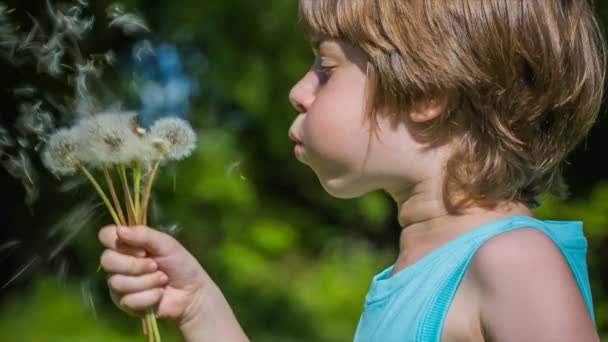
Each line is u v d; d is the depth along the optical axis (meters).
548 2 1.61
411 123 1.59
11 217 3.74
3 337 3.60
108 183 1.58
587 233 3.90
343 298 4.30
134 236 1.58
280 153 4.62
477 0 1.59
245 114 4.55
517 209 1.59
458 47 1.58
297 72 4.40
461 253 1.55
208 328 1.61
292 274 4.48
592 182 4.76
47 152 1.57
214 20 4.23
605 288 4.00
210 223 4.18
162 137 1.57
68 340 3.58
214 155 4.18
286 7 4.34
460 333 1.53
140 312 1.59
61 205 3.67
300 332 4.07
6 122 2.89
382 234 4.98
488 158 1.58
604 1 3.63
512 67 1.59
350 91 1.61
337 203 4.83
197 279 1.61
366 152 1.60
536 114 1.60
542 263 1.52
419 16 1.59
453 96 1.58
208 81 4.21
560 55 1.60
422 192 1.59
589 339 1.50
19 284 3.79
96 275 3.75
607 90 1.88
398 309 1.57
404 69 1.58
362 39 1.60
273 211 4.68
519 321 1.50
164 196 4.05
